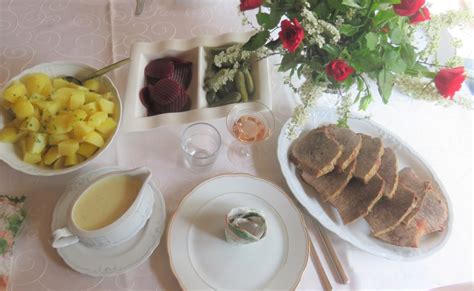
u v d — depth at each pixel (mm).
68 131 707
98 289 637
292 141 836
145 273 662
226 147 844
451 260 738
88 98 768
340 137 808
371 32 587
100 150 714
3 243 638
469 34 1052
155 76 920
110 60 959
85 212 603
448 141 905
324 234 728
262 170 817
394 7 549
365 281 693
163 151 817
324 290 675
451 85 566
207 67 933
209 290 635
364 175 760
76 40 984
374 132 882
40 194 728
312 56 665
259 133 815
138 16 1045
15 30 983
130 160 796
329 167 756
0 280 614
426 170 828
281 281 651
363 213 730
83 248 656
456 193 835
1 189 727
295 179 792
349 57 604
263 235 650
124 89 902
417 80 641
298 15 633
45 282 636
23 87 745
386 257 702
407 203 742
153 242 672
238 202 735
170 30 1028
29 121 701
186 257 663
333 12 629
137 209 612
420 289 696
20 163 699
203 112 829
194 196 732
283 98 931
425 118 934
